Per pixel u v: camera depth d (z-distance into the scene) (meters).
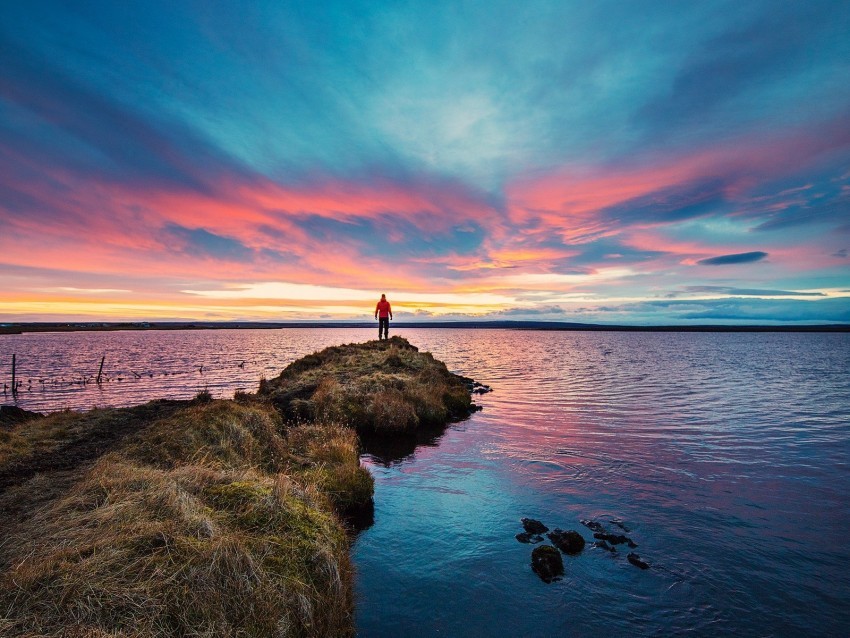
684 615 7.21
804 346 152.00
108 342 188.88
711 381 43.06
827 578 8.30
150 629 4.36
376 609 7.21
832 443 18.33
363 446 17.27
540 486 12.91
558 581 8.07
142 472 8.33
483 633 6.73
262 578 5.54
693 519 10.77
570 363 69.81
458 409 25.17
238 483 8.01
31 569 4.84
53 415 15.91
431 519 10.63
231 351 113.50
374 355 32.94
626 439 18.75
